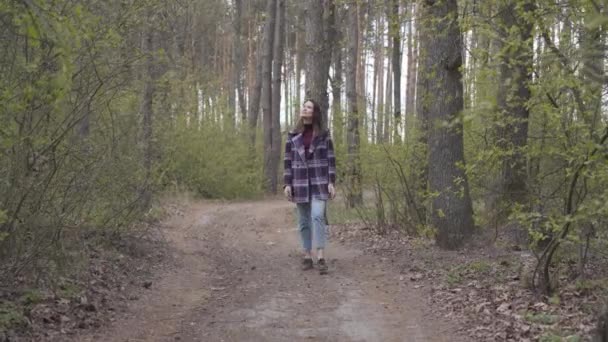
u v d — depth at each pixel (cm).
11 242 529
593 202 493
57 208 564
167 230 1173
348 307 604
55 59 464
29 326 488
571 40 505
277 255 910
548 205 632
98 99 598
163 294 661
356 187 1155
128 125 754
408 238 1016
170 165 1019
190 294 669
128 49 622
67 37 344
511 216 577
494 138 718
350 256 891
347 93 1723
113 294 631
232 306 612
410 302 624
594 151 480
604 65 417
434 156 873
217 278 758
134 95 734
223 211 1655
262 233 1206
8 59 475
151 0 626
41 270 555
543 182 644
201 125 2192
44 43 438
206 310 598
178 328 535
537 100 568
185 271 795
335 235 1119
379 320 560
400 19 859
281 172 2905
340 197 1827
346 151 1243
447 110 842
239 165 2309
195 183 2128
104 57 579
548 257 584
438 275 729
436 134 864
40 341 466
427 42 881
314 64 1291
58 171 564
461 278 702
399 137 1031
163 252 888
